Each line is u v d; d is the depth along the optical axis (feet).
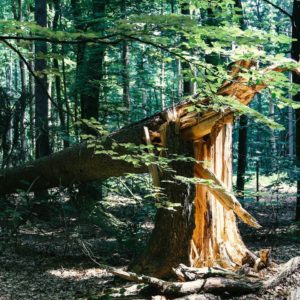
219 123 22.25
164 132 22.90
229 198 21.70
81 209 31.86
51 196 32.07
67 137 34.73
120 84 40.32
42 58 11.21
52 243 30.89
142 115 44.29
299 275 18.79
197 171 22.86
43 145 37.93
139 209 31.01
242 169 41.06
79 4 38.99
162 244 22.59
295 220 37.11
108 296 18.95
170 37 12.19
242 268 20.44
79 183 30.94
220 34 11.47
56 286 22.43
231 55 13.99
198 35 11.56
